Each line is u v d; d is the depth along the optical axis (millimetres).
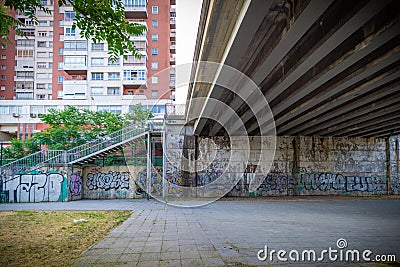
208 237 8938
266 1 7395
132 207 18156
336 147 27250
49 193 22562
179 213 15086
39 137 32156
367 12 7562
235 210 16453
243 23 8398
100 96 52594
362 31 9453
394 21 7969
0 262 6305
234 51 10523
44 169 22734
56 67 56000
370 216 13727
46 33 62969
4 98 62188
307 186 26703
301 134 26641
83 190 25312
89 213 15008
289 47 9898
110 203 20922
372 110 17828
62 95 55594
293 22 8312
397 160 27547
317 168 26906
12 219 12844
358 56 10258
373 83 13250
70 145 31406
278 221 12234
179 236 9102
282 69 13219
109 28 8531
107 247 7680
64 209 17078
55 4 56781
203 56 12250
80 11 8250
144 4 53656
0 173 22266
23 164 23469
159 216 13898
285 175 26672
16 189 22281
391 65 12047
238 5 8367
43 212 15516
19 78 62375
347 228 10484
